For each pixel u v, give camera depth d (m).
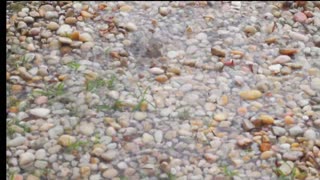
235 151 1.42
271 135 1.45
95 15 1.76
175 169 1.39
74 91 1.54
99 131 1.46
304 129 1.46
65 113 1.50
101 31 1.71
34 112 1.49
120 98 1.53
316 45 1.67
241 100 1.54
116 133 1.46
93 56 1.64
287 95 1.54
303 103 1.52
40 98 1.53
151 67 1.62
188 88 1.56
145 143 1.44
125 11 1.79
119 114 1.50
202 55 1.65
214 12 1.79
